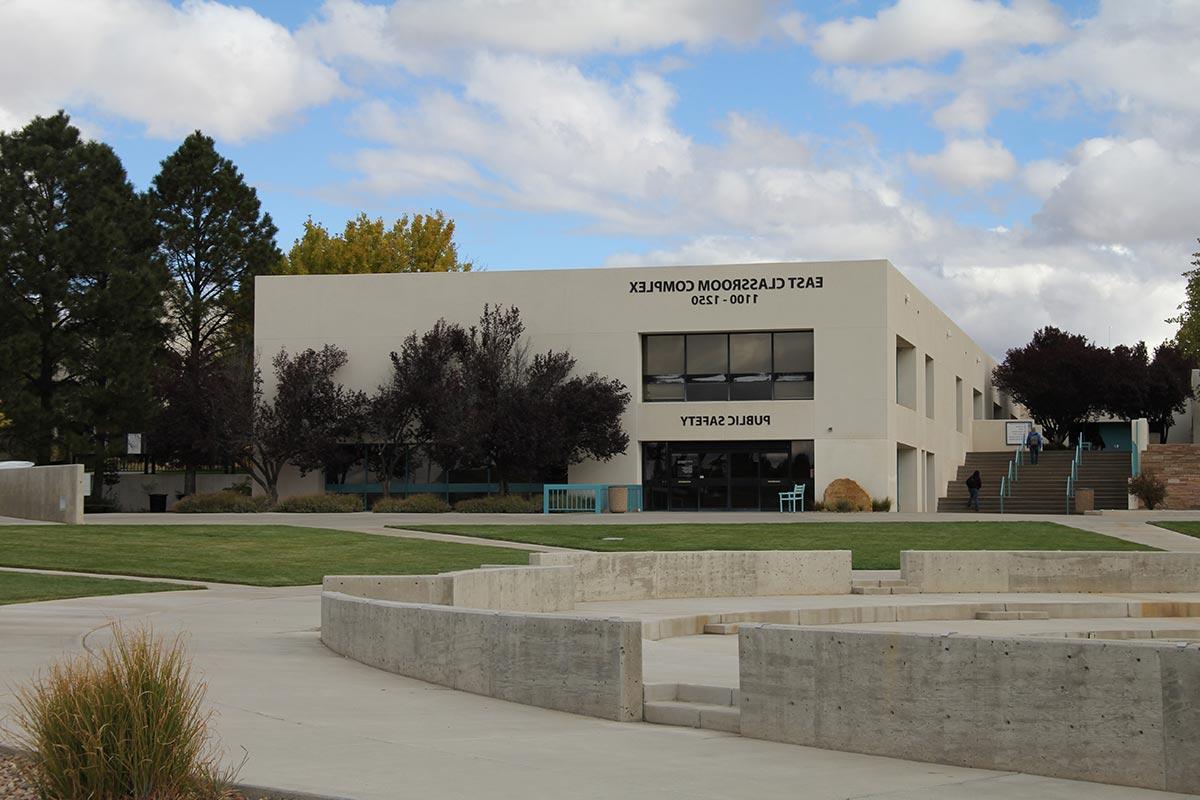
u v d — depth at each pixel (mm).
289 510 44531
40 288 49125
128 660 7148
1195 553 23188
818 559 23391
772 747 9227
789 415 46031
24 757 7777
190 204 64625
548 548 29500
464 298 48375
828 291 45938
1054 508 47812
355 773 7980
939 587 23438
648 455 47688
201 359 53156
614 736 9594
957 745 8555
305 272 73938
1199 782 7586
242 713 10172
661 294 47031
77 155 51281
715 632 18094
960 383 62312
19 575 23000
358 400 47250
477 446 44719
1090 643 8078
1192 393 66438
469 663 11586
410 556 27625
